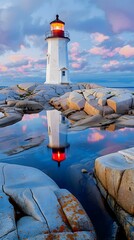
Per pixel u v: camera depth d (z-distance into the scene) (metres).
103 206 5.79
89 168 8.08
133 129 13.88
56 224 4.21
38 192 5.21
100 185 6.43
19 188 5.48
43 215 4.43
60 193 5.30
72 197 5.12
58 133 13.53
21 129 14.94
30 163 8.82
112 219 5.27
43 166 8.48
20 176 6.40
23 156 9.59
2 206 4.65
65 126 15.60
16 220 4.41
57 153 9.87
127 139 11.79
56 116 19.92
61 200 4.99
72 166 8.34
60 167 8.32
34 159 9.23
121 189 5.20
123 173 5.28
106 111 16.34
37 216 4.41
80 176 7.46
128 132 13.18
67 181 7.15
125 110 16.73
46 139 12.23
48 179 6.48
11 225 4.04
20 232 3.95
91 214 5.43
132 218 4.71
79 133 13.32
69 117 18.19
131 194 4.87
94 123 15.27
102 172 6.24
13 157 9.48
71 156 9.47
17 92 30.84
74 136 12.72
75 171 7.88
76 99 19.64
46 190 5.35
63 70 34.84
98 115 16.05
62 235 3.85
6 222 4.11
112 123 15.03
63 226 4.20
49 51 35.12
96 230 4.86
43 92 28.77
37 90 30.14
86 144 11.12
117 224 5.01
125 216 4.86
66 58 35.56
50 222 4.25
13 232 3.90
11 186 5.65
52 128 15.03
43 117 19.64
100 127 14.55
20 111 21.09
